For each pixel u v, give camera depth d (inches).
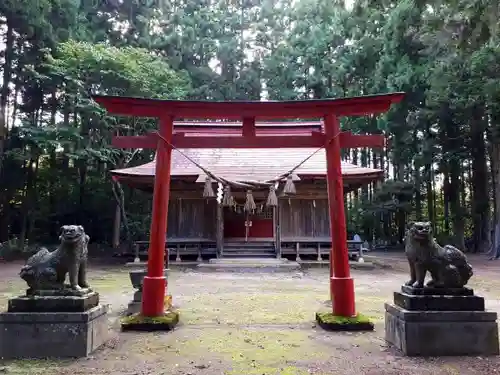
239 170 710.5
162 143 267.0
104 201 1090.7
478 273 586.2
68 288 199.8
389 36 891.4
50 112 1081.4
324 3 1114.1
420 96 971.9
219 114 270.4
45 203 1075.9
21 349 188.4
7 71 922.1
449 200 1139.9
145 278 257.4
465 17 385.1
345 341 218.7
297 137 273.0
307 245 714.8
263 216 777.6
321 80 1178.0
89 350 194.1
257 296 379.9
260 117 276.8
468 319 192.5
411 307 195.8
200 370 174.4
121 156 921.5
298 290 422.6
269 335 232.7
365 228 1259.8
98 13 1075.3
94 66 804.6
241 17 1300.4
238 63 1268.5
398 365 178.7
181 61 1170.0
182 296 380.2
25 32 895.1
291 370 174.2
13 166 987.3
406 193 1112.2
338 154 268.7
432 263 199.9
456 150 1009.5
